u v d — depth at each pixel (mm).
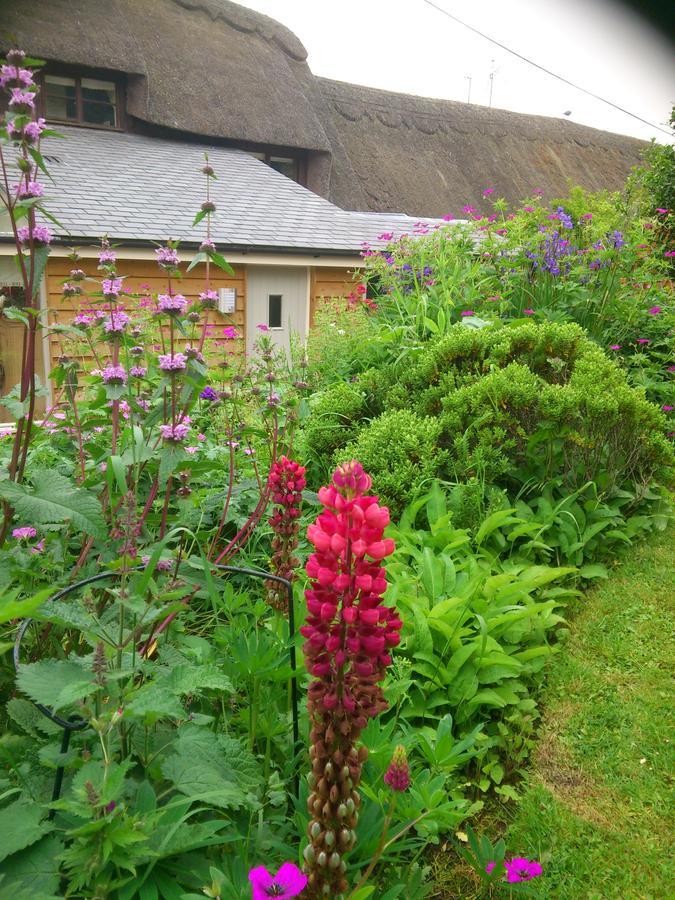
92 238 9219
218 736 1928
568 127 25297
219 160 14250
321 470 4664
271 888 1334
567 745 2775
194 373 2598
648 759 2682
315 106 17453
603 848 2285
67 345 3684
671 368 6027
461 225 7484
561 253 6691
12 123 2191
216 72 15273
